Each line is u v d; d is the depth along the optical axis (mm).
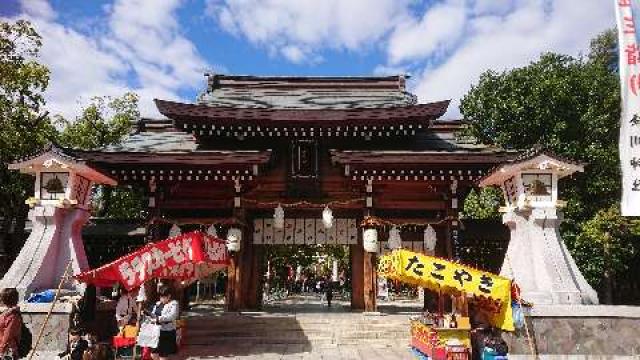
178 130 25062
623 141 13445
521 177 15398
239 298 19594
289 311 20359
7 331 7984
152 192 20219
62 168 15180
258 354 14289
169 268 12898
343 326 17047
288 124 21172
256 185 21219
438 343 12625
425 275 12062
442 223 20203
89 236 22578
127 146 22109
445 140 23641
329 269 53250
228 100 25234
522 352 13312
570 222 26984
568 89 27938
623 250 26016
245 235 20906
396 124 21312
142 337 10461
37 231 14867
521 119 28516
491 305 12797
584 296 14242
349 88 28031
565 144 27297
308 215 21422
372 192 20359
